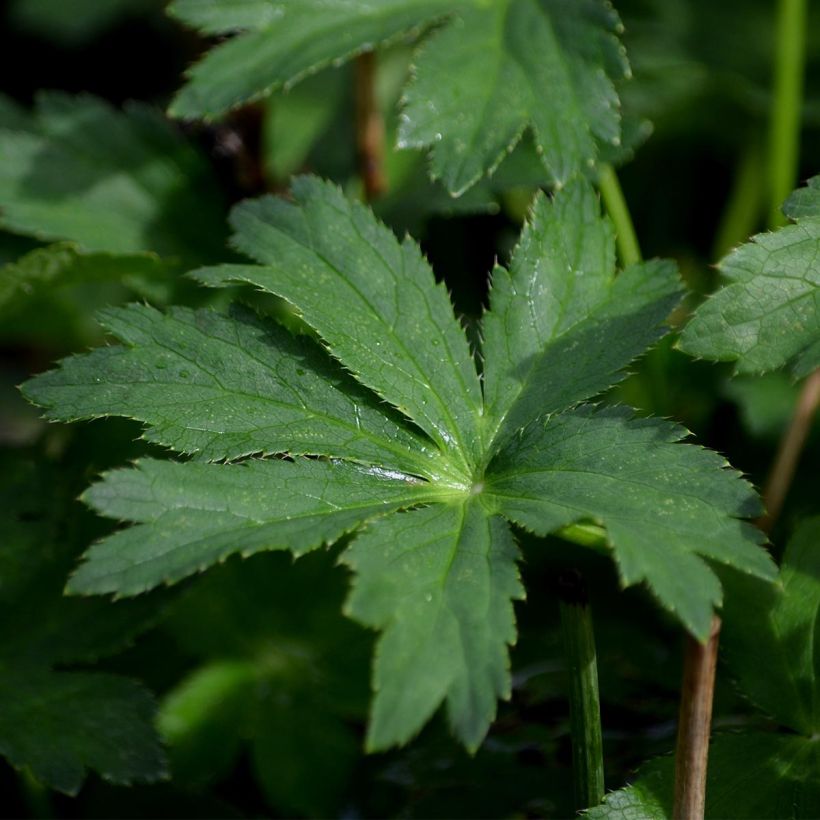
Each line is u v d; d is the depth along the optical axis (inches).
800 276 34.5
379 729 32.4
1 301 38.5
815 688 34.5
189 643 38.4
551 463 34.1
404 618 32.9
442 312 35.1
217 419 34.3
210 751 37.8
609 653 36.9
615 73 35.9
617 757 35.6
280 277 35.0
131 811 37.2
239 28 36.6
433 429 34.5
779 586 34.7
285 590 38.3
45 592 36.5
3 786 37.4
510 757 36.1
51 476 37.1
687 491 33.6
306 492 33.9
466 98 35.9
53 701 36.0
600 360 34.8
